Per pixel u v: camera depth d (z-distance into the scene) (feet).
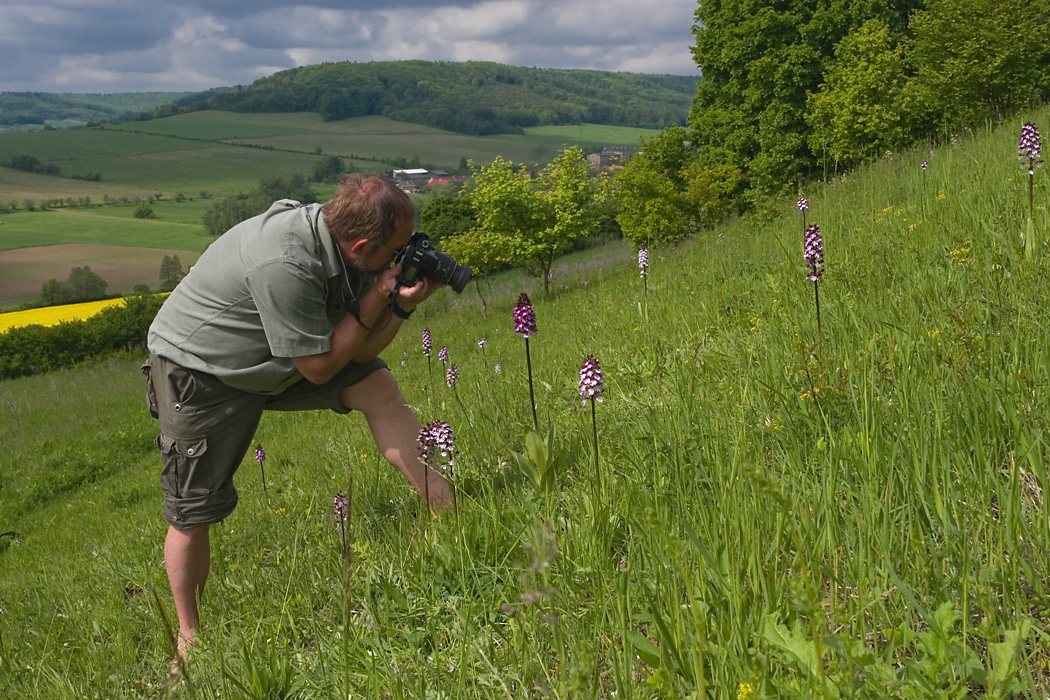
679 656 6.18
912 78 75.25
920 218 20.54
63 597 16.17
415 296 10.52
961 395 8.67
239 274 10.12
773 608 6.48
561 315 37.17
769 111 104.32
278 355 10.16
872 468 7.88
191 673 8.70
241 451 11.00
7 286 275.80
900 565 6.91
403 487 13.76
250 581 11.75
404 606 8.87
